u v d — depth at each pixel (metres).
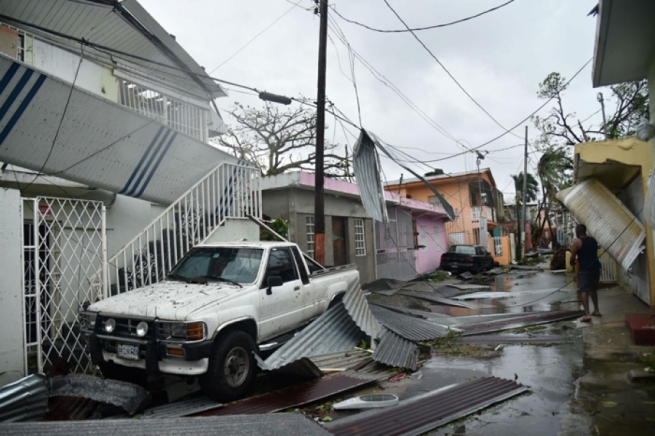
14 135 6.66
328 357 7.16
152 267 8.23
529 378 6.03
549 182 31.17
